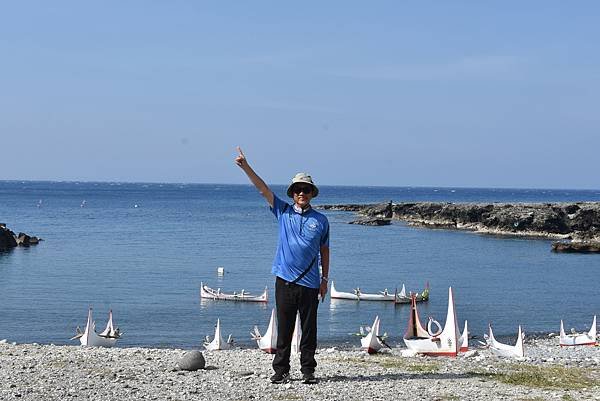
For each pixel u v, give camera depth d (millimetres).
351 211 182375
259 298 47594
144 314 41688
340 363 17094
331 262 75312
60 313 40875
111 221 132000
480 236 113750
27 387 12781
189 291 51719
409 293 53188
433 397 12352
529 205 125062
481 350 26531
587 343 31562
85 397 12039
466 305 48438
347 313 44938
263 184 12766
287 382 13359
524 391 13203
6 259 70438
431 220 142750
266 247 87312
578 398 12586
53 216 144250
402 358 19047
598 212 114250
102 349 20469
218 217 150500
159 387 12938
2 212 155625
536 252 89500
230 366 15828
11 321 38094
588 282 61375
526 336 36781
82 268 63844
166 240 95375
